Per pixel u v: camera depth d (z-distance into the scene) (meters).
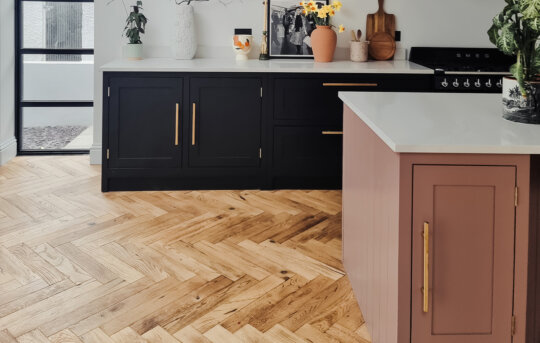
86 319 2.16
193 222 3.29
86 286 2.44
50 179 4.18
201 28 4.43
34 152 4.95
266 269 2.65
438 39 4.52
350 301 2.35
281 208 3.59
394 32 4.48
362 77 3.88
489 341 1.62
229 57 4.49
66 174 4.33
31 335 2.04
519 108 1.82
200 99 3.87
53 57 4.90
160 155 3.91
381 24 4.46
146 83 3.82
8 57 4.66
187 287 2.45
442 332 1.62
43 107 4.94
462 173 1.55
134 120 3.86
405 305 1.60
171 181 4.00
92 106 4.98
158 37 4.44
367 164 2.07
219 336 2.06
